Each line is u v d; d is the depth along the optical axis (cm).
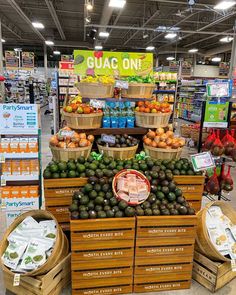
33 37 1895
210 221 236
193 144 751
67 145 285
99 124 326
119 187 226
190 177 272
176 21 1348
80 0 1070
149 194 229
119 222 203
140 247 211
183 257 218
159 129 329
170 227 211
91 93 324
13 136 262
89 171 245
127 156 311
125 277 214
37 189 265
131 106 340
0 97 721
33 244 207
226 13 1017
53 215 235
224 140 343
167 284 221
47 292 199
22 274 193
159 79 916
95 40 1808
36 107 253
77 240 200
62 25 1546
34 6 1184
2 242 213
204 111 343
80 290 209
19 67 1367
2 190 261
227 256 223
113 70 366
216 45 1983
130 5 1137
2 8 1211
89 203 213
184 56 2350
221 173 351
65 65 809
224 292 222
